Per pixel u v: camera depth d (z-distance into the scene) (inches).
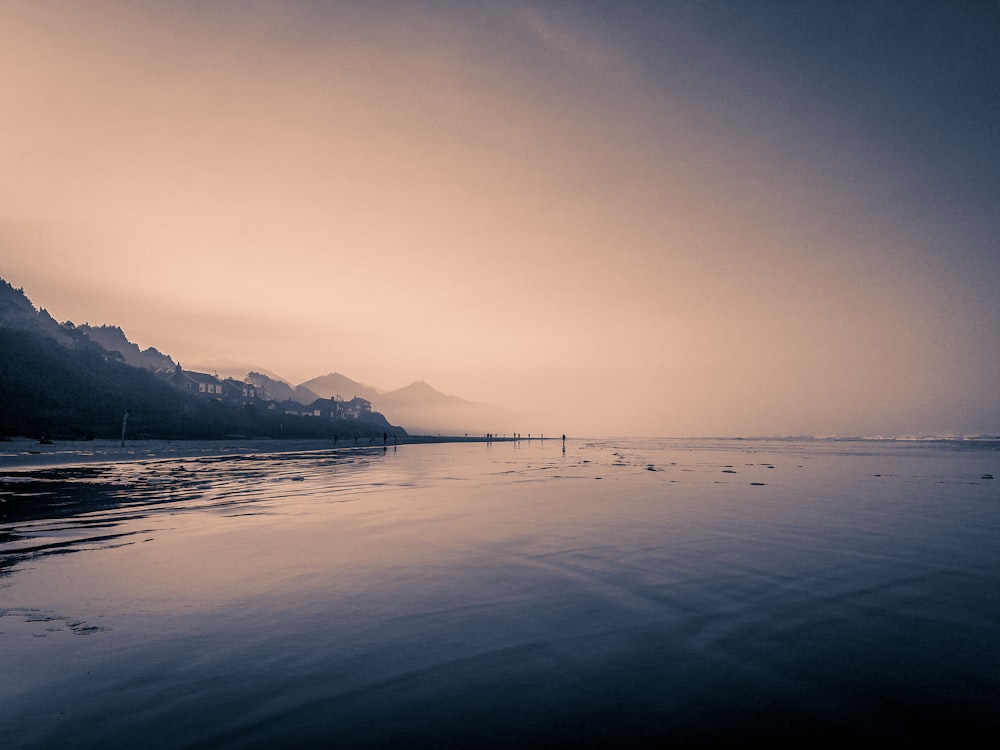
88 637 227.0
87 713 165.6
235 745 148.9
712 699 179.5
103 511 581.6
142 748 146.9
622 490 876.0
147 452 1977.1
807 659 213.6
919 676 198.7
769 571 351.9
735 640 233.1
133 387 4025.6
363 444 4060.0
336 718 164.7
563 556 390.6
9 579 312.3
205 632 234.7
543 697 179.8
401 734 155.8
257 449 2588.6
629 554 398.9
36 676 189.9
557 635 237.3
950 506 692.1
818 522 555.2
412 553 395.5
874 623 256.1
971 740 154.9
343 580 320.8
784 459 2193.7
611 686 188.5
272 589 301.0
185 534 459.2
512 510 629.0
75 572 330.0
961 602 289.1
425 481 1026.7
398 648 220.5
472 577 331.3
